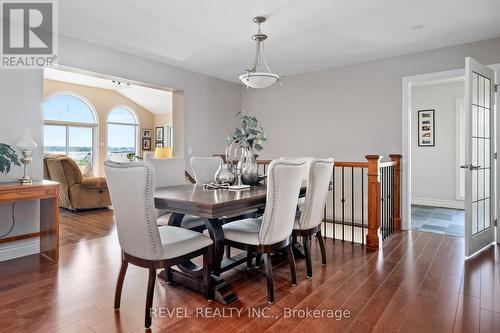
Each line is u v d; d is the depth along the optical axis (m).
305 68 4.90
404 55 4.24
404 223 4.24
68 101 7.99
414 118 6.48
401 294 2.27
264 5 2.83
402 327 1.84
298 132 5.31
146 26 3.28
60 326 1.84
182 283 2.40
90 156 8.49
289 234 2.36
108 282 2.47
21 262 2.93
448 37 3.59
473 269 2.76
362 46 3.90
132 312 2.01
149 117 9.80
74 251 3.25
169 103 8.84
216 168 3.56
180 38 3.62
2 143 2.98
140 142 9.57
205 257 2.17
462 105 5.95
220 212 2.01
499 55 3.57
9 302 2.14
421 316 1.96
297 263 2.94
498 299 2.19
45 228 3.10
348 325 1.87
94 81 7.70
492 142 3.49
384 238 3.80
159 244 1.86
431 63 4.03
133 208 1.82
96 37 3.58
